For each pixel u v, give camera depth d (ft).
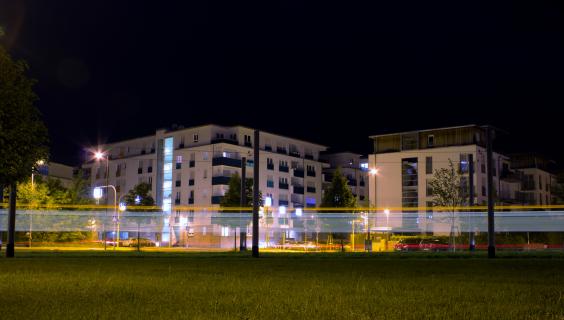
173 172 321.32
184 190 314.76
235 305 27.71
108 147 364.38
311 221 271.28
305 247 231.30
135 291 34.42
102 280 43.09
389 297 31.30
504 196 300.61
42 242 216.13
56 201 222.69
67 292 33.88
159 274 50.44
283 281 42.45
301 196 344.08
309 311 25.61
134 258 94.58
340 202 256.73
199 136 314.55
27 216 213.05
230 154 308.40
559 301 29.66
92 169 370.32
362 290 35.14
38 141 53.67
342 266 66.18
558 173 288.92
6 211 216.33
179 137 323.57
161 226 307.37
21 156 52.16
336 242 257.14
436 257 99.25
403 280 43.50
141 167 339.98
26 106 52.39
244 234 163.73
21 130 51.19
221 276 47.88
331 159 381.81
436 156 276.62
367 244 182.29
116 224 248.52
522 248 193.16
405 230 274.98
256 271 55.52
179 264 71.00
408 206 279.90
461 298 31.04
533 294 33.09
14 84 52.54
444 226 266.98
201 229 301.84
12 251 98.22
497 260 84.69
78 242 231.50
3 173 52.19
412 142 285.64
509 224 236.43
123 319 23.30
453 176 223.51
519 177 308.19
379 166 289.53
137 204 289.53
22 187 210.59
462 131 274.36
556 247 207.31
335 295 32.24
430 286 38.09
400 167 284.61
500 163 301.63
